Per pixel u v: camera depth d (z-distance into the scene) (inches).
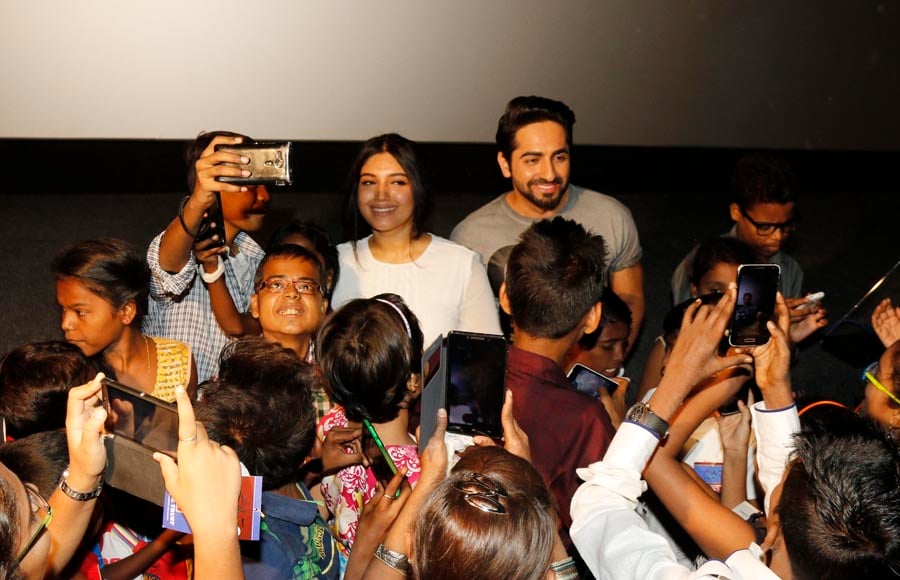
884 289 97.0
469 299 109.6
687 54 235.5
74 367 76.5
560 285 74.9
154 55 213.8
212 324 106.0
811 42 241.9
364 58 220.5
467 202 230.4
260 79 218.4
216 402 65.0
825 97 247.3
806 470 49.5
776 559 50.3
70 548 52.7
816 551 47.2
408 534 53.6
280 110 221.1
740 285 66.4
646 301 188.2
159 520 71.3
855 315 98.4
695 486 62.9
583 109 233.8
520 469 50.7
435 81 225.0
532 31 225.8
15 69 210.5
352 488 76.6
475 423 69.2
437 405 69.7
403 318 76.0
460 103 227.8
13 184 219.0
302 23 215.9
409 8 219.0
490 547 45.8
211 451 46.2
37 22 208.1
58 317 173.0
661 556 52.5
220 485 46.1
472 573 45.7
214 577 45.3
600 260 78.2
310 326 98.3
